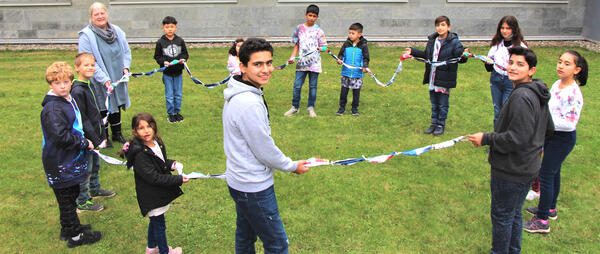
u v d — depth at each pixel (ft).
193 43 41.60
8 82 30.07
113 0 40.52
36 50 39.81
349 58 22.43
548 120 10.80
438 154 18.35
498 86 18.66
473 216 13.85
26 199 14.90
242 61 8.75
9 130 21.31
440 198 14.89
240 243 10.68
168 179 11.00
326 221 13.60
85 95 13.78
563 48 39.19
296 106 23.49
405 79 30.27
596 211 14.12
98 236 12.76
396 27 41.60
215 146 19.44
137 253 12.20
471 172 16.79
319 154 18.45
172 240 12.77
